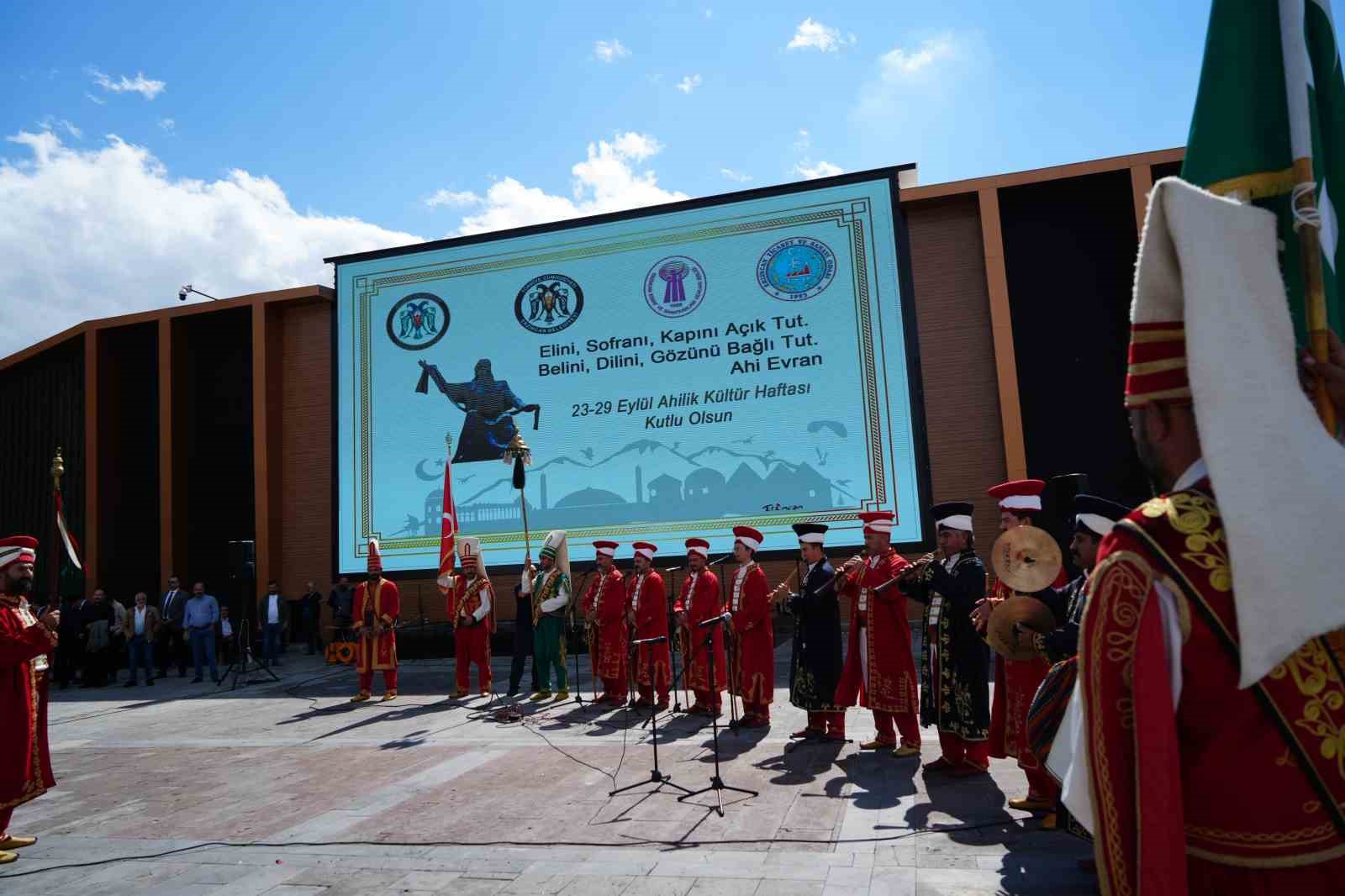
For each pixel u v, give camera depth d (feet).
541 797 20.81
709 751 24.99
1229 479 4.35
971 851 15.28
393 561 60.59
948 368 55.93
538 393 59.00
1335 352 5.75
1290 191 6.20
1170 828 4.22
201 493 69.72
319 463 68.13
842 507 52.70
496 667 50.49
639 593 33.37
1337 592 4.23
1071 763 5.04
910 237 57.41
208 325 71.41
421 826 18.95
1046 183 54.39
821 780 21.01
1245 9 6.44
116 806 22.45
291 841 18.45
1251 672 4.19
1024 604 16.85
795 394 54.34
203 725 35.37
